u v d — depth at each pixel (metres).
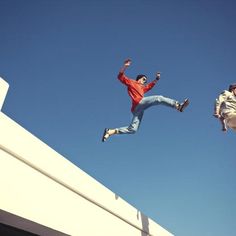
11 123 3.61
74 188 4.54
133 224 6.12
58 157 4.33
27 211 3.66
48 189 4.06
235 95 5.78
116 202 5.65
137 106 5.86
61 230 4.14
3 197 3.38
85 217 4.71
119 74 5.98
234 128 5.57
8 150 3.51
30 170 3.82
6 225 3.87
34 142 3.93
